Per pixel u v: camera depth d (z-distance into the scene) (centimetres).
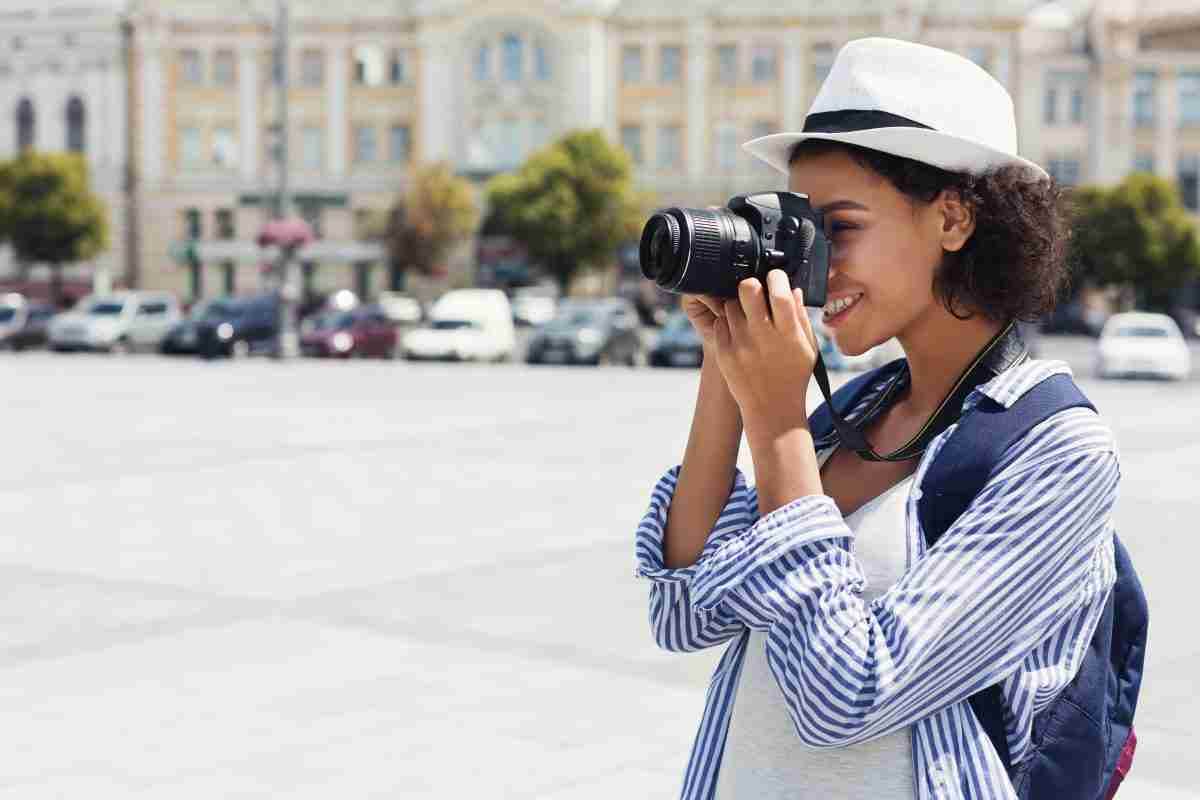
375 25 6538
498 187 5897
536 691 599
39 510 1099
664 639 190
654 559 188
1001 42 6284
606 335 3669
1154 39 6431
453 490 1209
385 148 6594
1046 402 168
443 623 719
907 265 172
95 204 6044
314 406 2128
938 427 174
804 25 6322
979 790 162
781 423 166
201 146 6669
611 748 526
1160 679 616
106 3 6644
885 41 172
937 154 168
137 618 734
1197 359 4372
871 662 156
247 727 549
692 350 3494
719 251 161
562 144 5909
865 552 171
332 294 6425
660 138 6481
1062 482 163
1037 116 6469
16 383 2678
